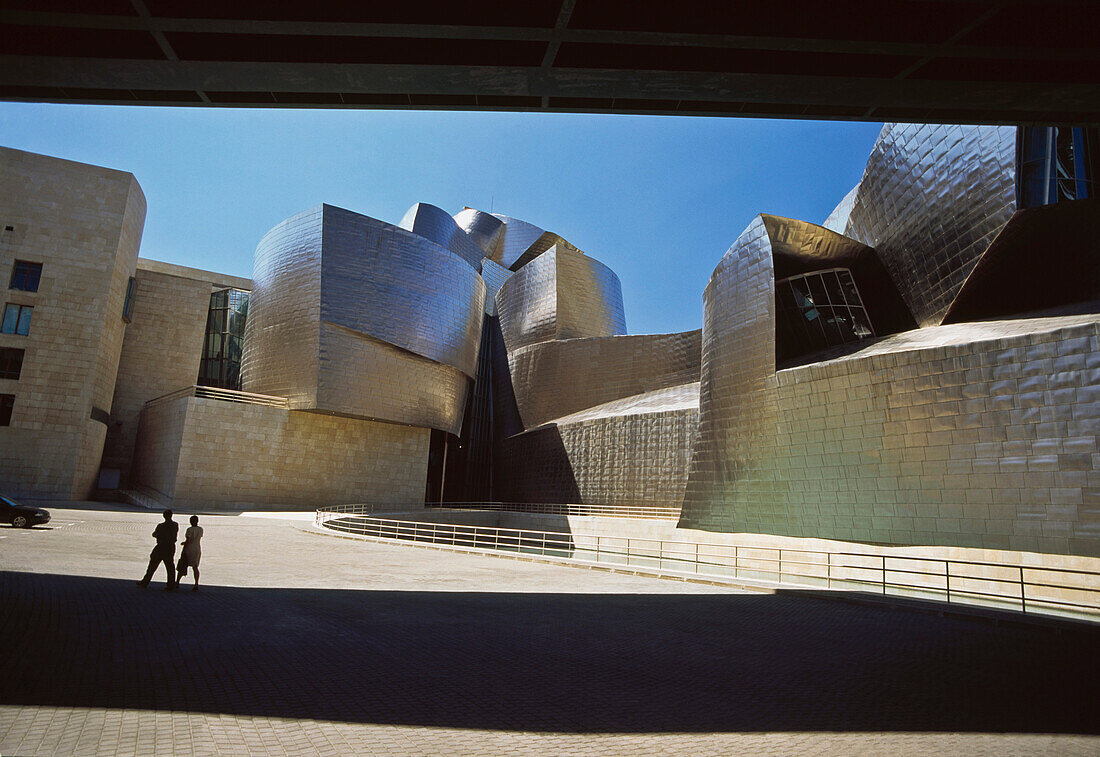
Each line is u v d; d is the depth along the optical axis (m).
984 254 20.47
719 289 24.62
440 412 41.94
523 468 45.38
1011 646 8.30
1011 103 11.10
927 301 23.58
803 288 27.42
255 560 15.73
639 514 34.78
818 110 11.47
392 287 39.59
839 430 19.09
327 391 36.81
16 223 33.84
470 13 8.77
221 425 35.88
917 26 8.99
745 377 22.52
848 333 26.61
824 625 9.52
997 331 17.09
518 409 47.88
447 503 47.00
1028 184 19.48
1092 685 6.45
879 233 25.45
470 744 4.47
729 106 11.17
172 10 8.59
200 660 6.28
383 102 10.99
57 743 4.14
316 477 38.16
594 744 4.57
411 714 5.05
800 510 20.16
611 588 12.86
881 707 5.63
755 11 8.77
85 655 6.24
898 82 10.36
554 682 6.13
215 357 47.16
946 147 21.81
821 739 4.80
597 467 38.00
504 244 70.75
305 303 37.75
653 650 7.60
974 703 5.79
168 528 10.54
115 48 9.38
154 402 40.09
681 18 8.90
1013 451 15.28
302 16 8.70
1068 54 9.62
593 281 51.47
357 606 9.84
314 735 4.51
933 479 16.81
